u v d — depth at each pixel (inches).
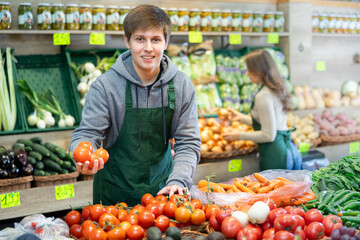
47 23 131.3
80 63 145.4
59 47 144.0
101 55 148.8
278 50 172.9
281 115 130.4
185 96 82.8
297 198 73.0
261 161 133.0
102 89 78.7
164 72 80.7
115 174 84.7
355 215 67.6
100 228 60.8
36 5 136.0
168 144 87.1
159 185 86.0
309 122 162.7
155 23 71.1
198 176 134.3
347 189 80.7
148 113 80.8
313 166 142.7
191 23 150.0
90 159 64.3
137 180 84.0
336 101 176.2
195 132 84.8
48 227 63.1
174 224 64.5
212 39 167.5
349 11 184.4
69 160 125.3
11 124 129.4
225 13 155.0
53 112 135.5
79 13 134.6
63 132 133.3
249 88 163.6
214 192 72.6
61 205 122.1
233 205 69.1
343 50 180.4
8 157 115.2
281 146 129.0
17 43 136.9
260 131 128.3
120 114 80.2
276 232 57.9
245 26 158.7
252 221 59.6
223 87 159.6
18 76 136.2
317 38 178.9
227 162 139.4
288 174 81.6
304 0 167.9
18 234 61.2
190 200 73.6
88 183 125.3
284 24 168.7
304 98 170.4
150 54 73.1
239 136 132.7
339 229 55.9
